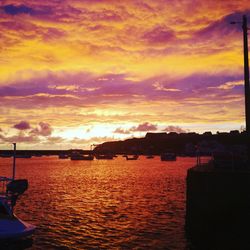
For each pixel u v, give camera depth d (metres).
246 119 26.89
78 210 33.56
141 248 20.22
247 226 20.55
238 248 19.02
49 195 45.28
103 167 136.00
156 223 27.12
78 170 113.56
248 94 27.03
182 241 21.44
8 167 135.12
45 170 113.19
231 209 21.34
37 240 22.06
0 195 22.23
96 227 25.91
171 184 61.00
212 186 21.97
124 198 42.53
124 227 25.81
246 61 27.27
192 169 24.73
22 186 21.38
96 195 45.69
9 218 19.52
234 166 24.95
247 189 21.11
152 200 40.50
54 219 28.94
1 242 18.44
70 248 20.41
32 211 32.66
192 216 22.69
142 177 79.50
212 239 21.45
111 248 20.33
